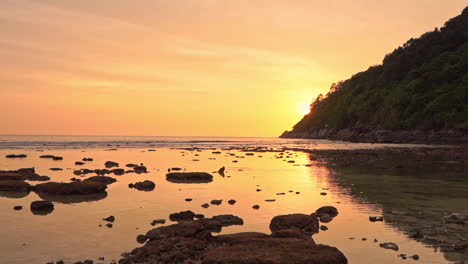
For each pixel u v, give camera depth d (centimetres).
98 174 2502
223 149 6494
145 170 2759
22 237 1029
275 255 777
